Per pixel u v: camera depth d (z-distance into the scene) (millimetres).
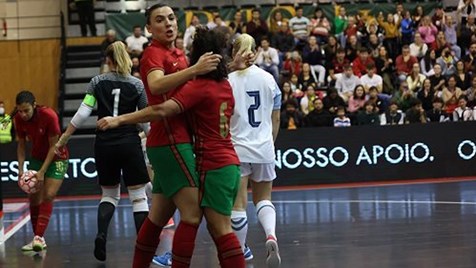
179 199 8797
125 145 12242
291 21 33594
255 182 11750
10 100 34875
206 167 8758
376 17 35781
